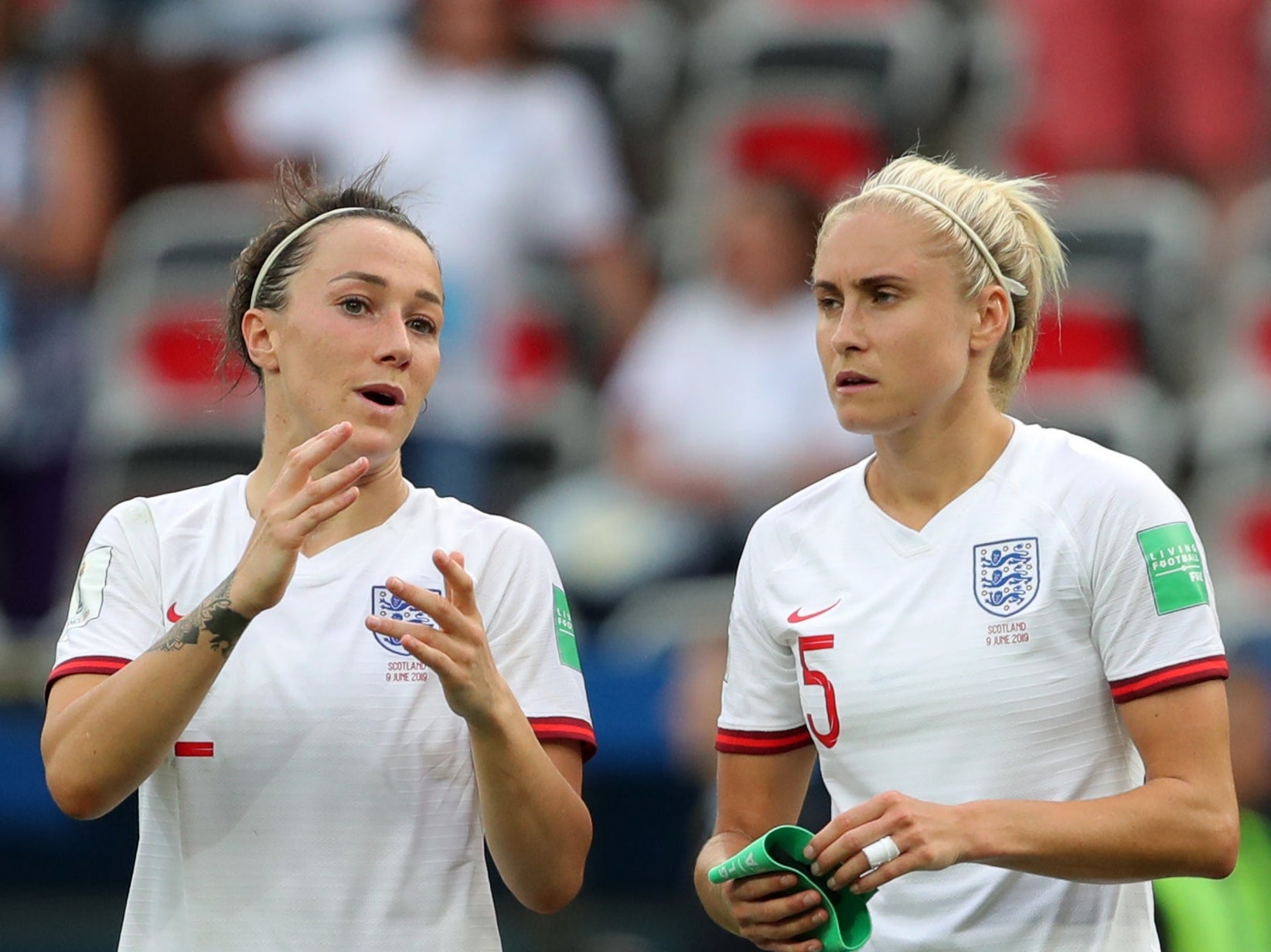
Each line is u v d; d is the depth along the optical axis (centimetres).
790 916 1094
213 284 2955
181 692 1057
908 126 3281
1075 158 3241
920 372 1125
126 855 2398
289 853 1118
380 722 1127
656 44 3431
